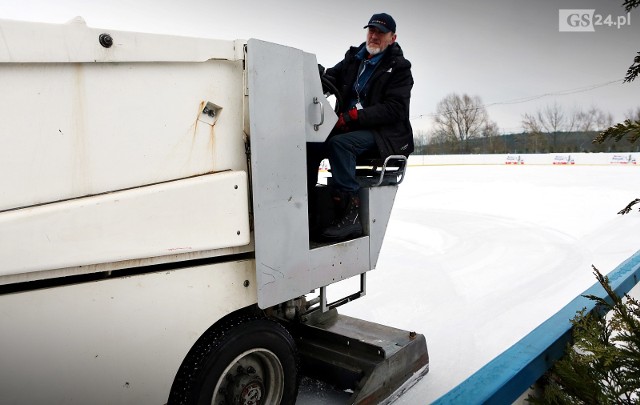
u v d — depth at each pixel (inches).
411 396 95.6
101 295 57.4
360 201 95.8
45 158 53.6
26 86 52.2
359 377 89.2
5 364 51.7
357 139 95.3
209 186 65.5
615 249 243.0
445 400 52.3
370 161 110.2
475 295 171.6
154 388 62.3
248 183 71.8
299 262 77.1
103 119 57.5
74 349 55.9
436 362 114.0
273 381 78.4
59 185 54.7
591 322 58.8
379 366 88.5
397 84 103.9
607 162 878.4
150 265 62.3
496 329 138.4
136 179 60.4
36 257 51.9
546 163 944.9
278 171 72.1
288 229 74.5
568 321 76.1
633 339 52.2
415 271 206.2
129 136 59.6
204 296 66.6
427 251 245.6
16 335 52.1
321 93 81.7
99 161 57.4
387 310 155.6
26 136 52.4
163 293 62.6
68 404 55.9
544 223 323.6
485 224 323.6
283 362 77.7
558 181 612.4
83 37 55.0
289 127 73.8
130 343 60.0
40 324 53.4
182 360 64.6
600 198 446.6
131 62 59.2
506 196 477.7
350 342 96.7
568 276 195.5
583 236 277.6
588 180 615.2
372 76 106.7
